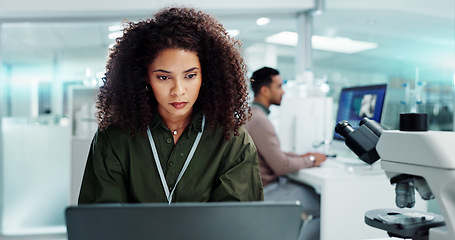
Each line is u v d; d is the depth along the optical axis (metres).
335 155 2.54
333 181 1.99
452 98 2.52
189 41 0.89
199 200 1.00
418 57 2.80
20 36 4.62
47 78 5.14
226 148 1.01
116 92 0.98
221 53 0.97
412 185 0.91
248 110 1.07
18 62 4.98
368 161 0.96
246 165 1.01
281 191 2.33
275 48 4.04
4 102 3.45
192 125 1.00
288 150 2.70
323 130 2.69
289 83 2.95
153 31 0.90
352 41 3.20
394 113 2.58
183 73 0.90
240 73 1.03
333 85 3.24
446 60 2.64
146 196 1.00
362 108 2.24
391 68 2.96
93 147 1.00
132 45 0.94
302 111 2.69
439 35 2.72
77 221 0.59
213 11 3.18
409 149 0.82
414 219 0.93
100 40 4.94
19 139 3.39
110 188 0.97
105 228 0.59
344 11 3.03
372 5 2.90
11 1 3.02
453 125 2.47
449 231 0.80
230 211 0.60
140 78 0.96
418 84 2.50
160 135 1.00
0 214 3.34
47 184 3.40
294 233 0.62
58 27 4.26
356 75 3.18
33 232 3.33
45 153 3.41
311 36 3.30
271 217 0.61
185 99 0.91
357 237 2.02
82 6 3.04
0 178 3.36
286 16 3.33
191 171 1.00
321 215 2.02
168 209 0.59
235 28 3.83
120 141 0.98
